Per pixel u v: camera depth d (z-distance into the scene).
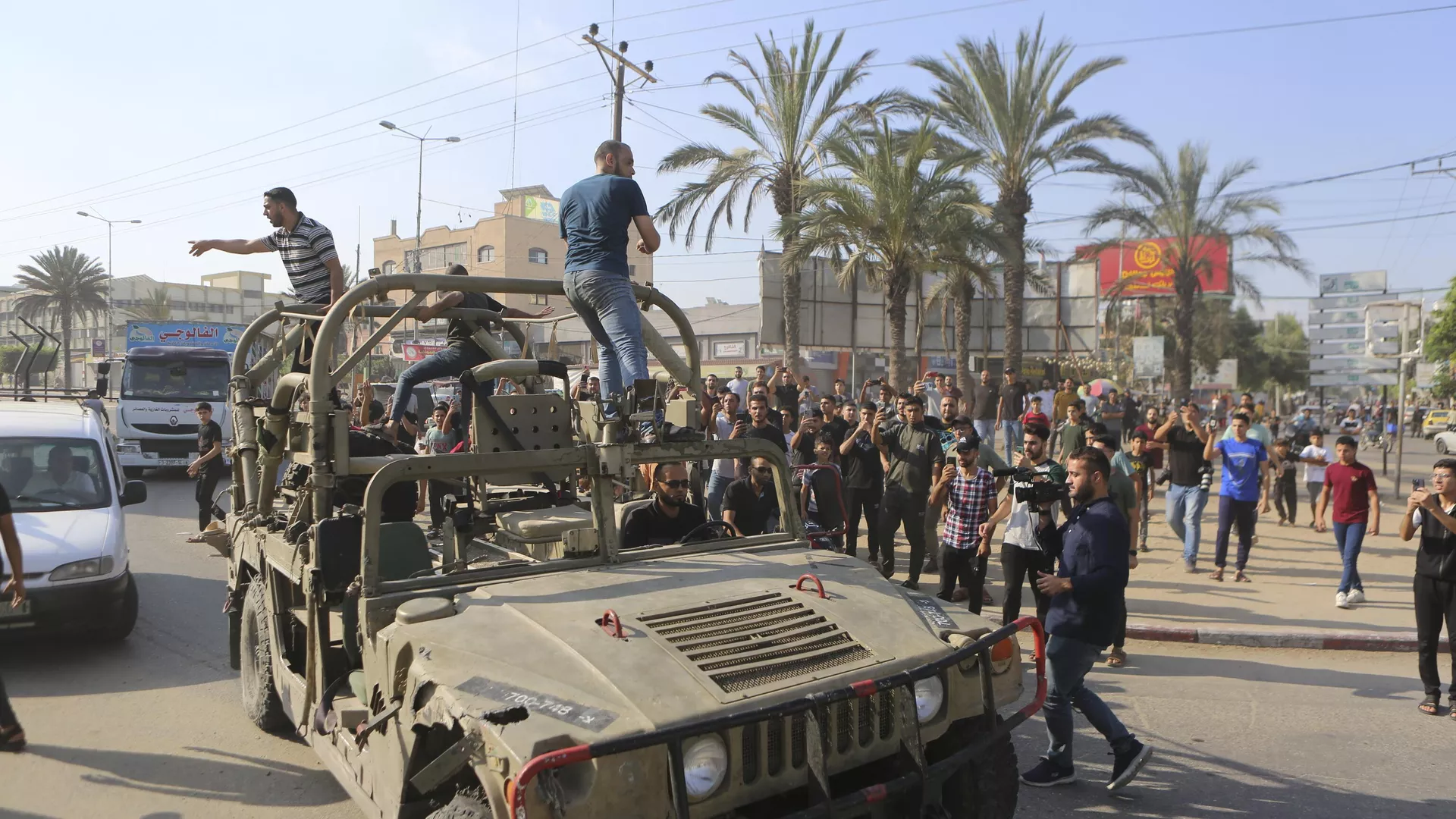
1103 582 5.12
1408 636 8.27
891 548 9.34
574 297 5.03
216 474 12.92
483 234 49.22
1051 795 5.21
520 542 4.96
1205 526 14.91
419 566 4.26
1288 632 8.38
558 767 2.85
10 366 47.56
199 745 5.82
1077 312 31.67
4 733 5.46
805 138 21.55
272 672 5.52
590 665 3.23
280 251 6.58
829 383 43.38
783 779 3.27
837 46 21.11
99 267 50.84
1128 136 23.09
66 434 8.54
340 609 4.56
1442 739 6.04
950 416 10.52
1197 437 11.22
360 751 3.81
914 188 19.92
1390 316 17.61
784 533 4.87
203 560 11.55
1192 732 6.20
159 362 19.42
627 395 4.29
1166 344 55.06
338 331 4.62
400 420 5.83
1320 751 5.84
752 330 45.38
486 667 3.24
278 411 5.60
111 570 7.42
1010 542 7.54
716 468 10.80
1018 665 4.18
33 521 7.55
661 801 2.97
